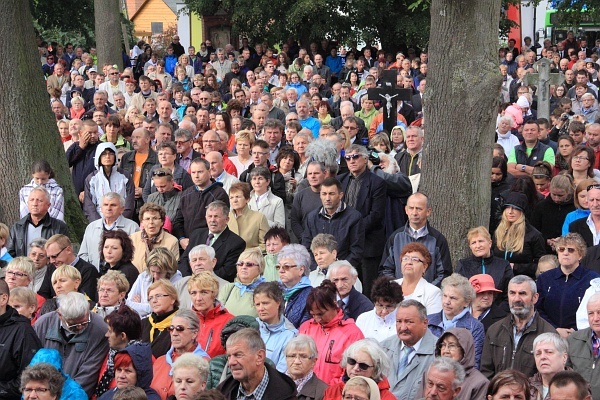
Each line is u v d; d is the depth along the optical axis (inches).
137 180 873.5
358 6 1971.0
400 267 675.4
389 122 1048.2
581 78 1396.4
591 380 540.7
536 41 2303.2
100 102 1189.1
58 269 623.8
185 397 479.5
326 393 480.4
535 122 940.0
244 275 617.6
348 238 713.0
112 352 545.0
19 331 555.2
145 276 650.2
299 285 608.1
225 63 1879.9
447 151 747.4
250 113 1288.1
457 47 740.7
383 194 749.9
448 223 747.4
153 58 1862.7
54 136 847.1
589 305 542.3
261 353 475.5
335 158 766.5
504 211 690.8
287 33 2032.5
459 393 498.9
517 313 552.4
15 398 554.3
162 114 1120.8
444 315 580.1
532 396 495.5
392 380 536.4
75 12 2213.3
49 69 1852.9
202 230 712.4
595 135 906.7
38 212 738.2
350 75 1663.4
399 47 2043.6
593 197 703.1
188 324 530.6
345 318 578.6
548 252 751.1
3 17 822.5
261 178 772.0
